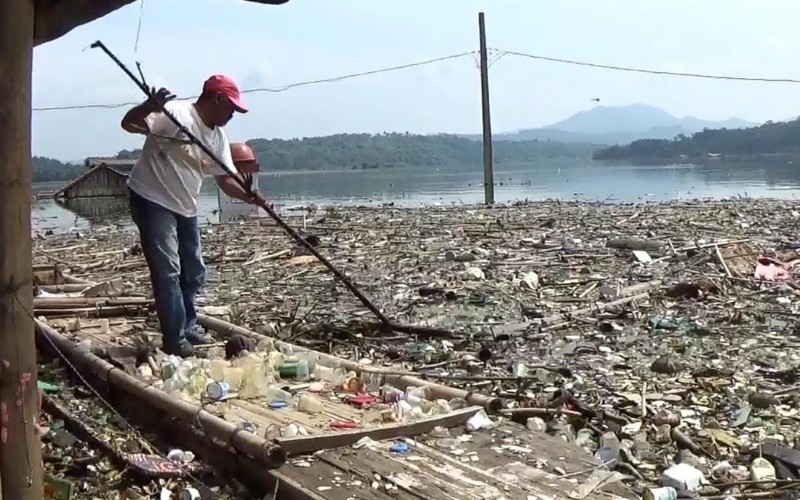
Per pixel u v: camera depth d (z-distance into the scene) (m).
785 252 14.56
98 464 5.09
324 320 9.41
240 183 7.00
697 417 6.09
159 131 6.59
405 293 11.52
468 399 5.52
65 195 43.06
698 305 10.43
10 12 3.46
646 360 7.82
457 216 24.69
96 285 9.46
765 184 45.91
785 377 7.17
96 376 6.51
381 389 5.87
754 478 4.86
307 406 5.43
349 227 21.86
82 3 4.02
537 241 17.28
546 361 7.78
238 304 10.74
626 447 5.26
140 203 6.68
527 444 4.84
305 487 4.20
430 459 4.57
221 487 4.68
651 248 15.46
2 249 3.55
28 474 3.71
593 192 43.06
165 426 5.55
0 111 3.48
